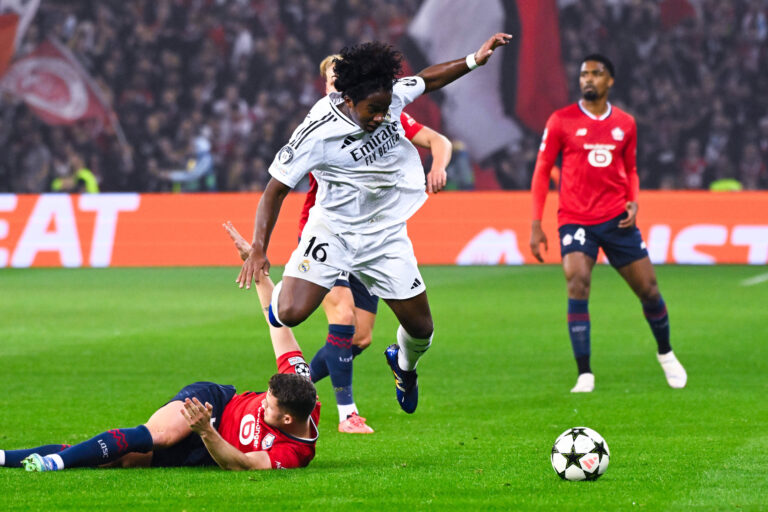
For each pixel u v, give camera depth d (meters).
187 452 11.18
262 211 11.53
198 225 39.97
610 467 11.42
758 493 10.12
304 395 10.73
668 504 9.70
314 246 11.92
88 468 11.11
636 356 20.70
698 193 38.91
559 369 19.30
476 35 51.81
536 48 51.31
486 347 21.83
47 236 40.09
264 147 50.50
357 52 11.04
